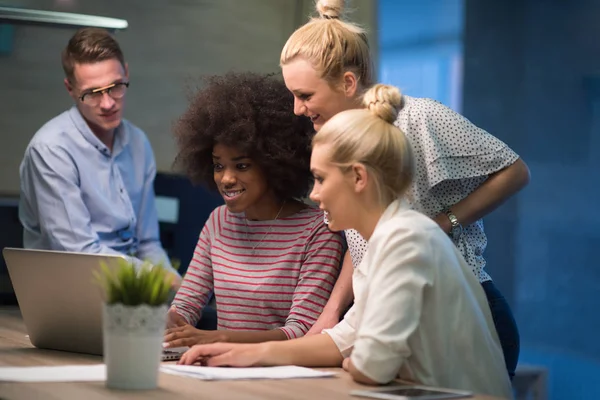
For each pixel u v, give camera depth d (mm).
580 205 6227
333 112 2594
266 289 2789
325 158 2195
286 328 2627
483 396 1924
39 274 2414
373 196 2184
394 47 6117
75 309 2385
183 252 4551
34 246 3879
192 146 2914
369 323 2062
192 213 4574
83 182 3807
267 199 2861
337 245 2760
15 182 4223
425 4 6172
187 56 4398
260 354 2219
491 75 6266
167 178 4531
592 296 6137
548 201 6301
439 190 2592
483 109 6266
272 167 2795
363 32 2650
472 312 2172
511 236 6352
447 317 2139
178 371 2105
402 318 2053
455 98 6195
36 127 4238
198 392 1860
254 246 2850
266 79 2963
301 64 2582
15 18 4086
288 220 2846
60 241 3723
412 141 2561
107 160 3883
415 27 6152
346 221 2213
